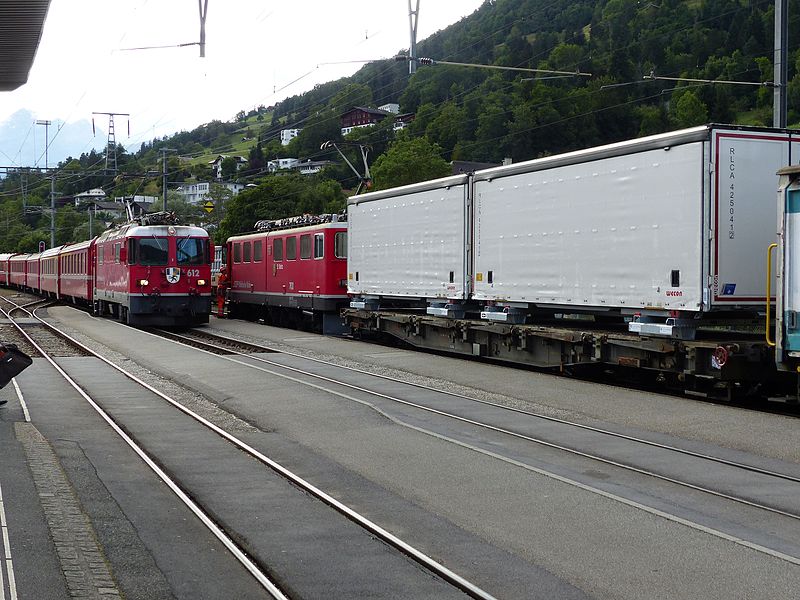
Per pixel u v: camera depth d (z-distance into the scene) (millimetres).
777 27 17312
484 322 18172
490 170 17391
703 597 5547
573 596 5582
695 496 7996
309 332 28719
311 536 6996
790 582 5793
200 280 31594
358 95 105000
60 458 9961
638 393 14047
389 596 5633
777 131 12922
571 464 9336
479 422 11828
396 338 23328
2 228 110312
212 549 6680
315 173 98375
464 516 7465
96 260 38812
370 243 22453
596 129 71188
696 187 12664
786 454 9656
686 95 73938
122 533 7074
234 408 13664
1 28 15906
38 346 24625
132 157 116812
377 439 10875
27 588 5742
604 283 14484
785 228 11414
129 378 17578
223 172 123438
